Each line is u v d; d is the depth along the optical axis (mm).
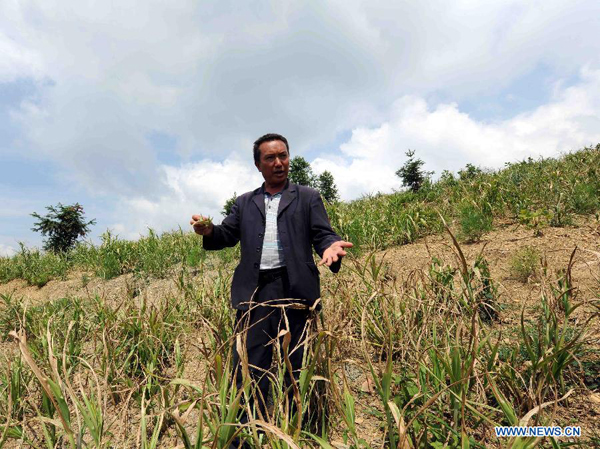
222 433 1189
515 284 3240
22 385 2230
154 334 2691
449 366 1540
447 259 4102
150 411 2039
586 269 3117
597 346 1996
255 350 1845
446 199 7488
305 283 1848
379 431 1742
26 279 7777
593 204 5117
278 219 1929
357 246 5297
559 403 1716
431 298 2076
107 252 6879
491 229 5141
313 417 1824
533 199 6141
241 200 2164
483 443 1494
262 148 1971
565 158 8711
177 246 7074
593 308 2410
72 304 3922
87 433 1842
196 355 2666
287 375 1829
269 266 1911
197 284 4094
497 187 6543
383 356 2211
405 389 1744
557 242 4035
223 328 2477
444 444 1471
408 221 5758
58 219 16547
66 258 8656
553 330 1740
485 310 2639
